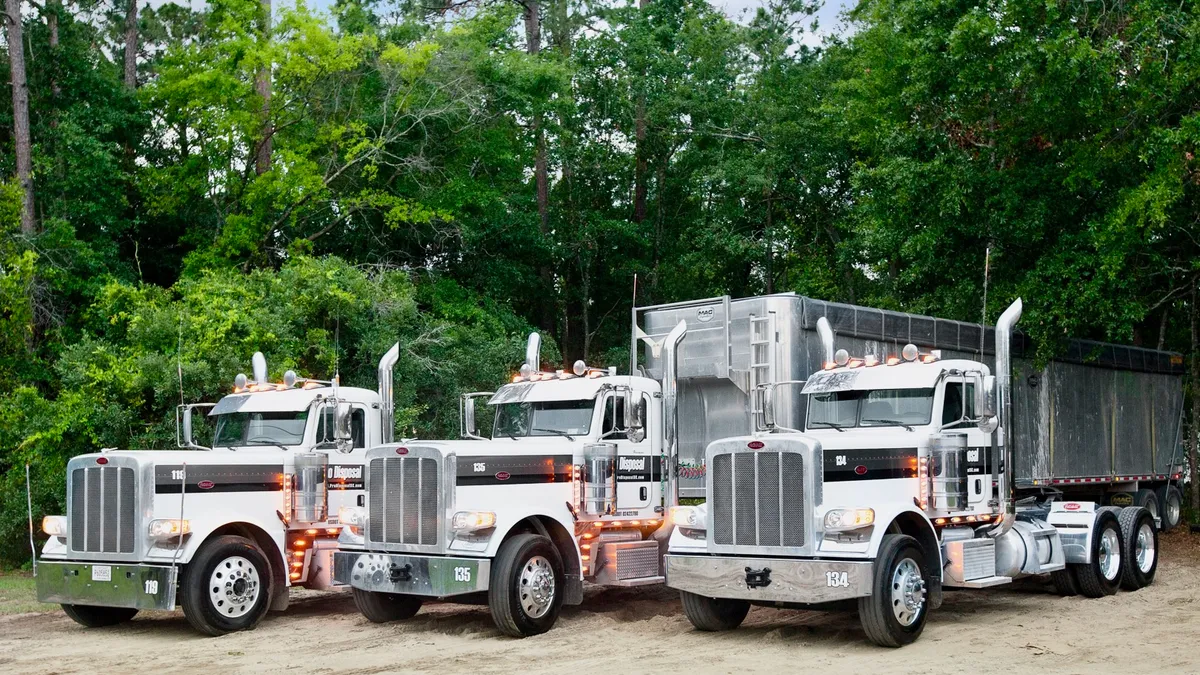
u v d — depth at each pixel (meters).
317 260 24.08
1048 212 19.75
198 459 12.73
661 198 36.28
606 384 13.27
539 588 11.88
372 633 12.22
